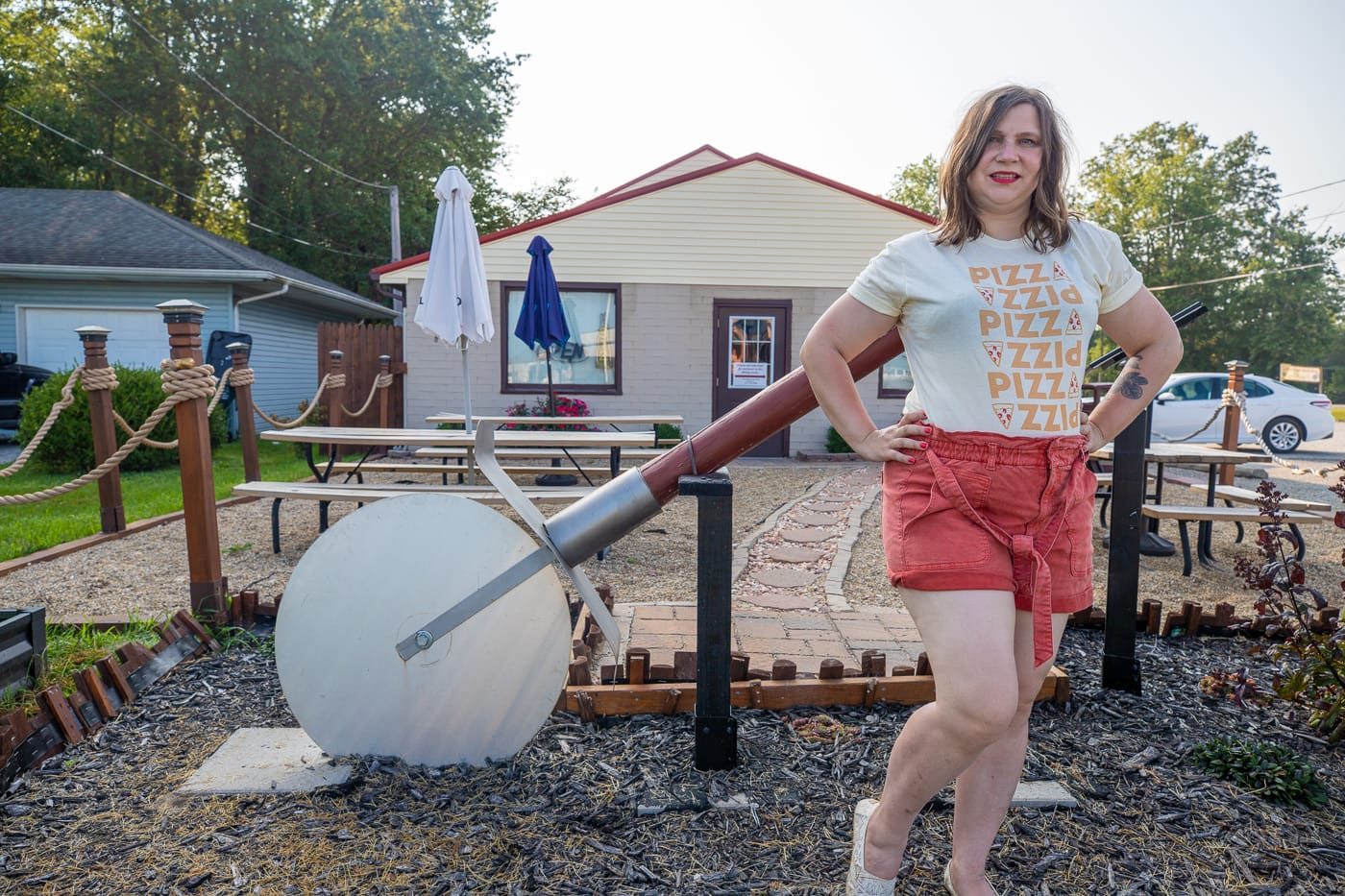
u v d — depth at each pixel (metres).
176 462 10.15
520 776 2.34
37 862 1.93
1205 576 5.25
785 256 12.17
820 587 4.70
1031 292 1.53
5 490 8.05
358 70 25.34
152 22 24.19
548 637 2.39
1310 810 2.22
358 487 5.24
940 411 1.57
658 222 12.05
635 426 11.95
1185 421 14.04
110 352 13.80
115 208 15.98
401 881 1.88
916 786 1.60
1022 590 1.55
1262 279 37.31
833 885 1.88
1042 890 1.86
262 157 25.14
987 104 1.55
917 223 12.16
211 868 1.91
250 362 14.81
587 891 1.85
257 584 4.55
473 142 28.77
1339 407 38.62
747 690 2.78
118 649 2.99
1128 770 2.39
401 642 2.36
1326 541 6.49
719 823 2.12
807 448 12.31
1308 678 2.82
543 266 9.37
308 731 2.40
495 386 12.08
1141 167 40.09
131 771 2.38
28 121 23.91
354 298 17.64
